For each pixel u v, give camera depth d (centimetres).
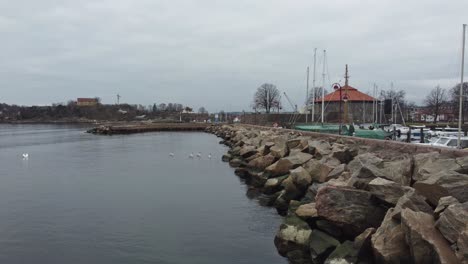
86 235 1502
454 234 830
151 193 2258
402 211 938
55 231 1550
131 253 1320
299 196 1805
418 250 865
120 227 1602
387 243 944
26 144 6188
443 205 923
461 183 1035
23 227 1603
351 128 3669
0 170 3216
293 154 2470
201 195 2205
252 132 5103
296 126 4922
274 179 2175
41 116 18850
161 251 1334
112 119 17762
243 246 1378
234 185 2505
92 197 2153
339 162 1961
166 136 8481
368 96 8212
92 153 4675
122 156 4309
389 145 2020
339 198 1197
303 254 1265
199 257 1282
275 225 1620
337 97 7594
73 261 1254
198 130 11456
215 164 3575
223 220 1697
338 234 1220
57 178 2789
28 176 2888
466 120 7912
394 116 7969
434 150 1630
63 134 9431
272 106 11669
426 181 1096
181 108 19225
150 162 3744
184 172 3077
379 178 1203
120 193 2258
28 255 1305
